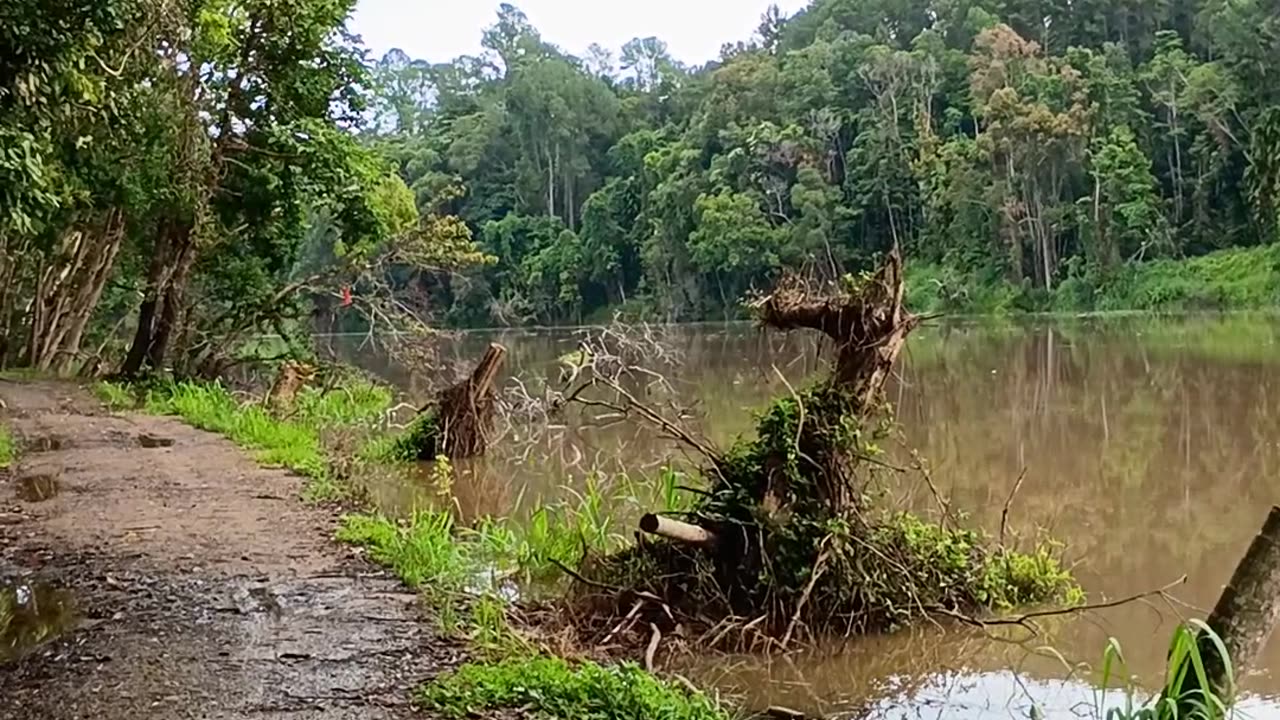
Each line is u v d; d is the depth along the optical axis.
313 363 21.78
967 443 13.82
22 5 7.89
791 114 62.16
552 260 68.00
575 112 75.75
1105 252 51.50
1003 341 34.22
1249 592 4.66
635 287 68.12
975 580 7.29
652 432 14.94
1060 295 51.94
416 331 22.88
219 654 5.58
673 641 6.51
